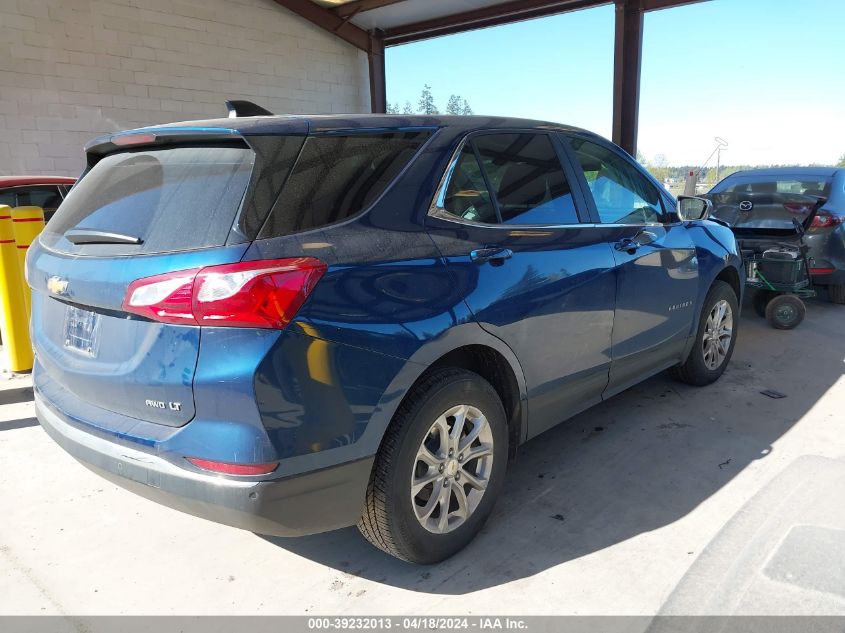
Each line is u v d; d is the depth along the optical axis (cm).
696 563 239
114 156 245
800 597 219
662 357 369
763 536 255
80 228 224
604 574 234
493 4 1132
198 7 1063
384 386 205
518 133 286
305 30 1221
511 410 270
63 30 927
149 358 194
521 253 260
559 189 297
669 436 352
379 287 206
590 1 1023
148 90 1026
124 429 203
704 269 388
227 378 179
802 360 489
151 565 247
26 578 240
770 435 351
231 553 255
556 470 316
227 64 1116
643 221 350
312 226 200
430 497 233
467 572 238
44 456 341
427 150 244
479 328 236
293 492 190
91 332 218
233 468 183
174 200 202
